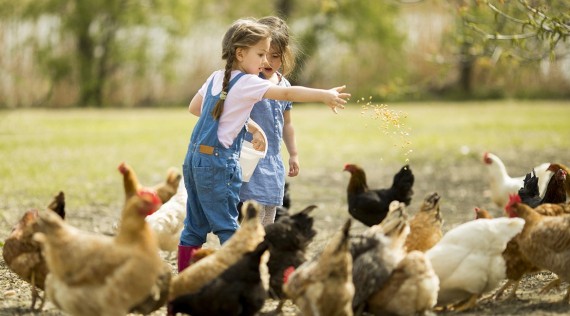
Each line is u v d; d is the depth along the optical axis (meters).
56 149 23.45
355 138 27.39
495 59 13.64
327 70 49.94
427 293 6.59
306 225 7.50
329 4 16.69
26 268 7.19
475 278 7.04
